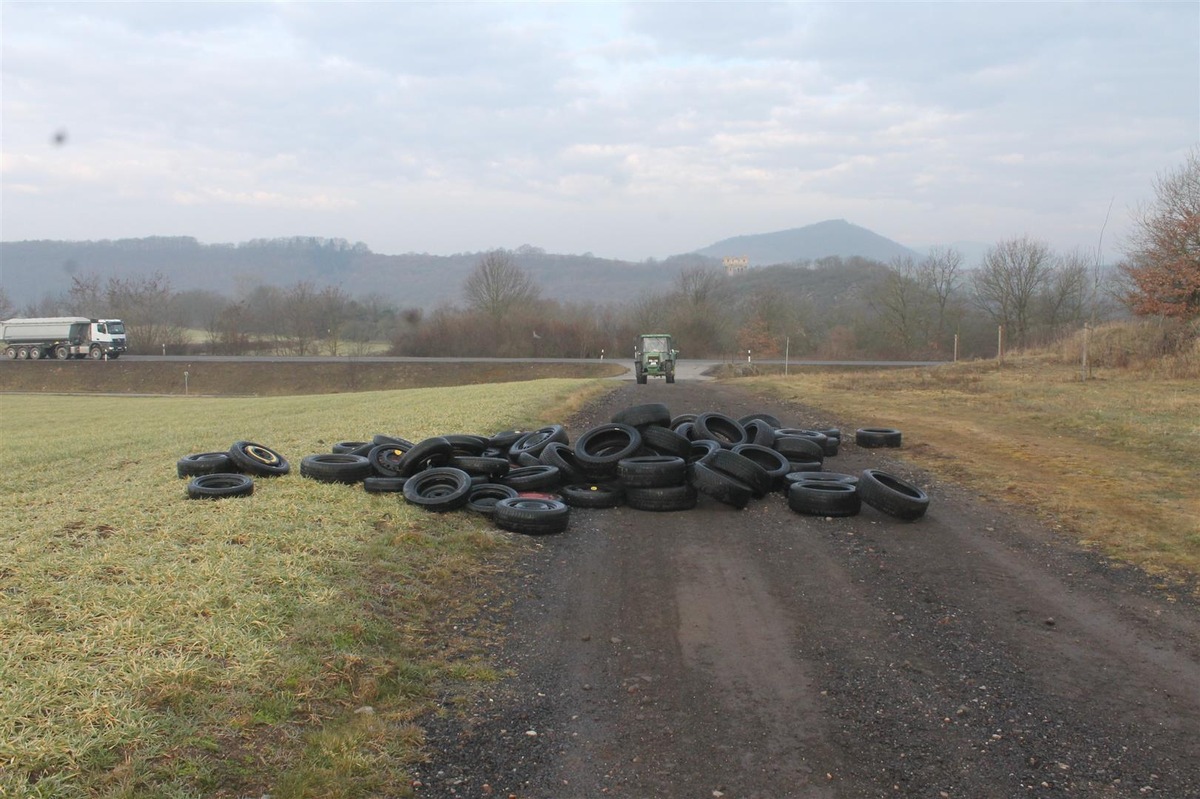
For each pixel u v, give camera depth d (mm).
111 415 31609
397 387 60969
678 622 7039
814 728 5129
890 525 10312
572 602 7547
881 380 33688
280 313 84938
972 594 7742
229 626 5832
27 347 70188
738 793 4379
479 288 85875
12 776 3895
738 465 11414
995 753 4820
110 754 4195
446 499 10023
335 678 5422
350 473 10930
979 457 14641
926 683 5801
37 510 9578
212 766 4234
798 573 8398
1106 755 4809
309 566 7395
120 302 86312
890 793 4379
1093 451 15008
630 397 27969
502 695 5566
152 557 7312
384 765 4508
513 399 24047
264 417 24625
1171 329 33875
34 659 5109
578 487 11781
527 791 4371
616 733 5051
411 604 7090
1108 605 7406
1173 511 10438
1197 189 34969
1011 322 71812
